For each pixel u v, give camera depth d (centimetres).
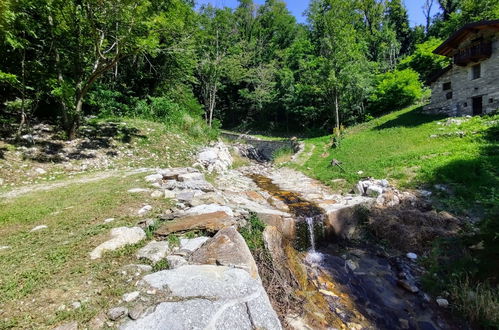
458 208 663
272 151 2298
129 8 948
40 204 537
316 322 357
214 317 238
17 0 807
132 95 1967
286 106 3647
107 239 377
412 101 2550
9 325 219
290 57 3800
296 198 847
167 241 396
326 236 638
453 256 505
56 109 1251
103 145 1092
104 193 604
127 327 223
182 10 1290
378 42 3759
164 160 1111
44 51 1109
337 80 2447
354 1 2711
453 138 1245
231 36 2967
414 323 386
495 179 739
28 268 306
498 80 1506
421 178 859
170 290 269
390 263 529
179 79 2186
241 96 4300
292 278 445
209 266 321
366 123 2350
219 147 1487
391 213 667
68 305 247
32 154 888
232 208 577
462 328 378
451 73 1783
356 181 984
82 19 995
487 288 419
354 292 447
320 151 1752
